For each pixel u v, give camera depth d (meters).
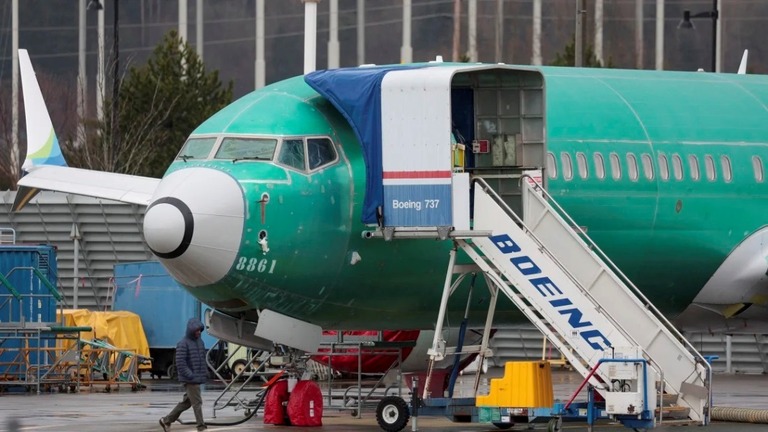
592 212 97.12
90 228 176.62
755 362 162.12
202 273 86.00
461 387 139.62
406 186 85.31
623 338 85.00
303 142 88.75
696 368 86.75
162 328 150.88
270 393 93.56
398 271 91.12
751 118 104.81
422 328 97.81
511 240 86.62
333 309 91.69
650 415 83.44
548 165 96.19
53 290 128.25
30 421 95.38
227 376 147.88
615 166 98.12
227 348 147.38
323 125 89.81
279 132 88.62
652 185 99.00
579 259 88.19
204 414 103.19
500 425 94.50
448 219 84.69
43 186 117.69
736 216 101.75
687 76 107.38
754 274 101.75
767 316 106.50
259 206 86.06
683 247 100.50
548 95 99.50
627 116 100.44
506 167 90.88
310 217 87.56
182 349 87.25
